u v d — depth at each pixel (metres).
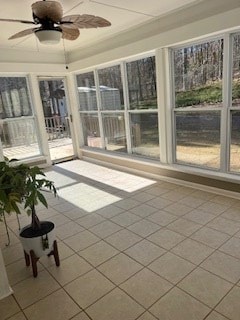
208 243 2.29
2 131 4.71
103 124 5.07
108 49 4.20
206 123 3.33
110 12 3.00
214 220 2.67
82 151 5.68
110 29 3.73
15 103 4.82
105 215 2.99
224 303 1.65
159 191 3.57
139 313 1.62
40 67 4.80
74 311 1.68
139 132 4.34
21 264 2.21
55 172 4.88
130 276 1.96
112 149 5.03
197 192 3.43
